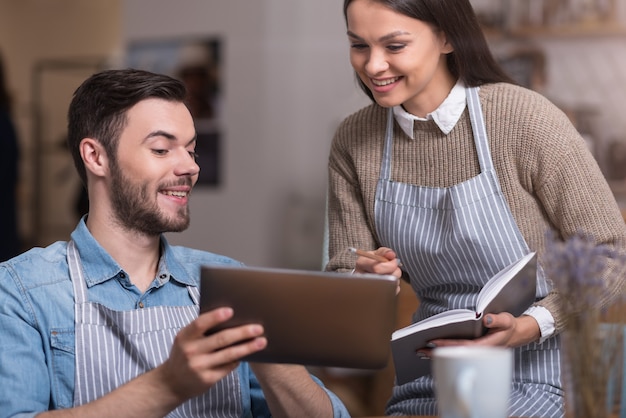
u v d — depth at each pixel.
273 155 5.72
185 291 1.72
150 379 1.34
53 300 1.60
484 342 1.57
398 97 1.79
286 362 1.34
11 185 4.58
